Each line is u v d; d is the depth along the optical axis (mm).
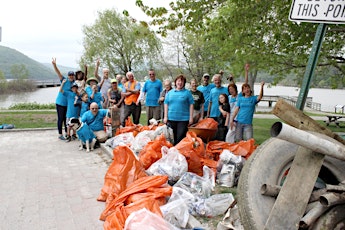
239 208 2092
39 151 7238
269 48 7082
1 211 3910
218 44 7348
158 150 5020
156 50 31375
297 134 1642
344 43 7008
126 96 8781
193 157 4836
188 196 3775
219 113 7168
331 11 2320
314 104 31734
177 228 3061
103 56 33781
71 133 8375
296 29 6332
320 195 1893
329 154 1814
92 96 8648
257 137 9844
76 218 3744
